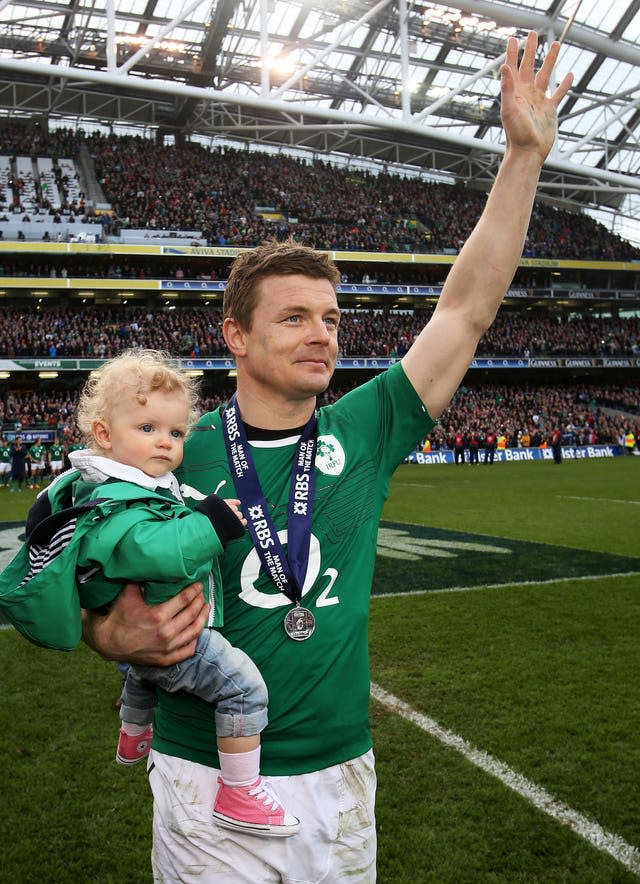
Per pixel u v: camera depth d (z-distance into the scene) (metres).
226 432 1.90
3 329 36.53
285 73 41.56
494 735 3.99
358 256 42.72
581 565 8.58
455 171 56.16
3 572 1.67
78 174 43.41
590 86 44.19
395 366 2.05
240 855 1.63
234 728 1.62
